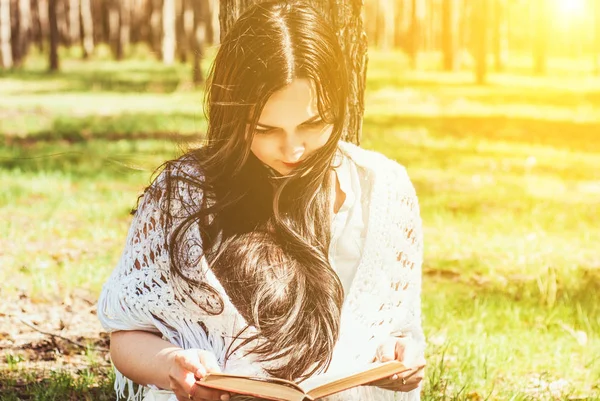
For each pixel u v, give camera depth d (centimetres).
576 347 598
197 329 269
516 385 509
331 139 262
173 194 272
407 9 7431
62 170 1420
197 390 246
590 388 516
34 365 526
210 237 272
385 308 283
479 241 942
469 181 1410
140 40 6325
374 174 290
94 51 5738
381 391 281
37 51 5697
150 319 269
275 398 232
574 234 1003
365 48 473
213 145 270
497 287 762
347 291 283
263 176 278
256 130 257
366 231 285
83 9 5312
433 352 544
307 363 263
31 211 1072
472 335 595
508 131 2253
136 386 453
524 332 618
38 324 616
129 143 1773
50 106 2591
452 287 760
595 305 698
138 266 273
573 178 1488
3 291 695
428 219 1065
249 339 261
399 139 1998
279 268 268
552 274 711
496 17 5156
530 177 1474
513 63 6359
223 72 258
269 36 249
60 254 844
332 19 459
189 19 5162
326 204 283
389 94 3325
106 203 1129
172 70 4253
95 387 480
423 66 5275
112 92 3108
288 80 247
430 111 2745
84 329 608
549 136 2181
